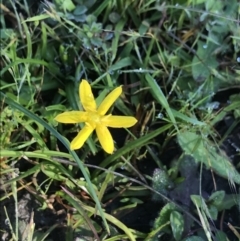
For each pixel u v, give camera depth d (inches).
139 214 6.6
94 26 6.9
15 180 6.3
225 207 6.5
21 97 6.8
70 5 7.0
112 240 6.2
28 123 6.5
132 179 6.4
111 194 6.6
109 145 5.6
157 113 7.0
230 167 6.6
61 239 6.5
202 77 7.0
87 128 5.6
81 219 6.4
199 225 6.6
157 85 6.5
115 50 7.0
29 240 6.1
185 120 6.5
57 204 6.6
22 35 7.0
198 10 6.8
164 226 6.3
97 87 6.8
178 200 6.6
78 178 6.7
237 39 6.9
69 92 6.8
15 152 6.3
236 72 7.0
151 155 6.8
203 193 6.7
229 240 6.5
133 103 7.0
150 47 7.0
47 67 7.0
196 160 6.6
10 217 6.5
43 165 6.4
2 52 6.7
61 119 5.6
